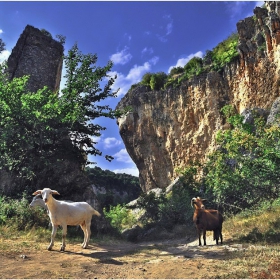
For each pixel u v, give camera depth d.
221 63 32.12
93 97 17.69
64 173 16.50
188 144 34.09
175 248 9.23
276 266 5.30
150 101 39.59
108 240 13.38
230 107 27.58
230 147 11.47
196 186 20.77
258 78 27.06
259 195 11.61
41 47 23.67
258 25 28.17
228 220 13.62
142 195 22.80
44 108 14.24
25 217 11.62
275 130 10.59
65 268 5.89
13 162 14.89
